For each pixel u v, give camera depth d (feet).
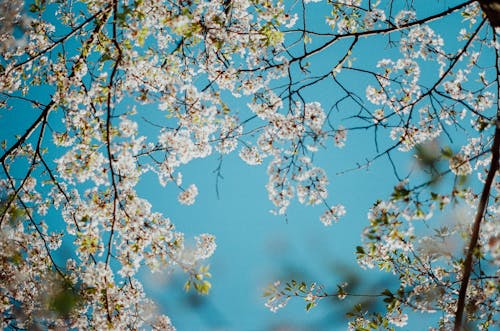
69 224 24.22
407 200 14.60
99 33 21.20
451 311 20.93
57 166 22.21
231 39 23.31
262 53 23.88
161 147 21.33
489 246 13.98
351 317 21.29
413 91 23.76
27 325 22.24
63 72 22.89
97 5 21.36
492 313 19.71
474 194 21.17
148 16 21.65
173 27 19.15
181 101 20.47
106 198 21.07
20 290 23.30
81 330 21.54
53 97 21.20
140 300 22.53
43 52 22.07
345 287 21.53
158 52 21.77
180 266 18.81
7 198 22.50
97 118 20.68
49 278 20.31
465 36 23.32
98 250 20.48
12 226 22.57
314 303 21.65
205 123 22.54
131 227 20.88
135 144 19.30
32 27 24.90
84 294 20.38
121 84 20.26
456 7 19.45
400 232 15.40
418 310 20.25
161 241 20.94
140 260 20.95
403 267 22.88
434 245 17.28
